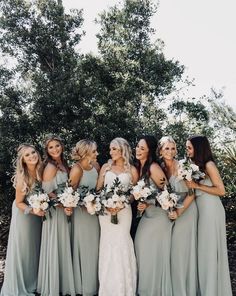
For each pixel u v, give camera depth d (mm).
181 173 4742
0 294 5391
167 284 5000
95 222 5254
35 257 5438
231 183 8758
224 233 4934
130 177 5168
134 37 15227
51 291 5062
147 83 13477
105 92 12344
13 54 13047
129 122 11609
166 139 5098
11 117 11625
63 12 13023
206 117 14969
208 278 4816
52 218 5164
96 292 5223
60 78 11875
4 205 11008
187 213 4996
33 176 5324
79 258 5211
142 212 5082
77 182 5207
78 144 5309
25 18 12859
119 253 5004
